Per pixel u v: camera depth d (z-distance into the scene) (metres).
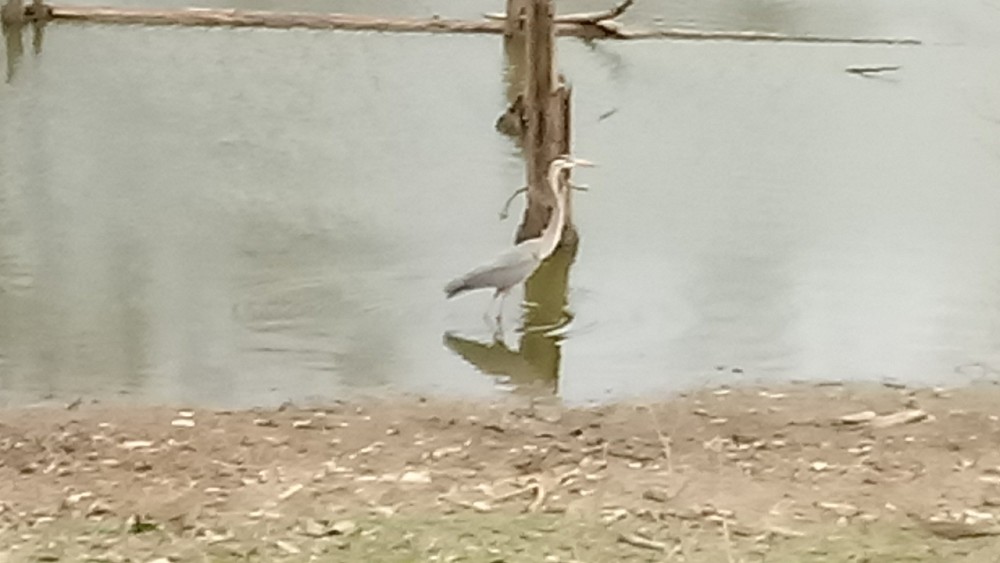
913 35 23.27
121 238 12.96
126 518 7.15
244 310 11.26
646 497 7.46
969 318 11.27
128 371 9.91
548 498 7.44
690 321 11.14
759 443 8.40
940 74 20.56
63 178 14.71
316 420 8.84
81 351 10.29
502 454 8.18
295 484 7.63
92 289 11.66
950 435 8.57
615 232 13.39
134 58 20.16
